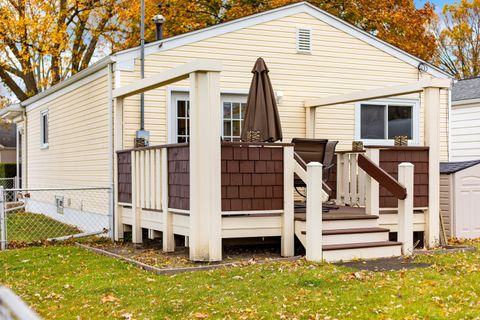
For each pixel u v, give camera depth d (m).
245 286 6.27
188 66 7.86
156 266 7.61
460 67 31.72
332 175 10.86
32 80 22.73
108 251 9.33
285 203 8.36
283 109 11.88
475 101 15.59
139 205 9.77
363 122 12.66
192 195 7.84
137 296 6.07
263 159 8.25
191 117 7.82
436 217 9.48
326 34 12.27
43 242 10.63
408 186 8.48
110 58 10.54
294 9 11.99
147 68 10.80
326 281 6.42
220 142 7.92
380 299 5.57
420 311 5.13
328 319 4.99
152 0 20.03
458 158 16.31
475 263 7.56
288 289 6.07
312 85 12.14
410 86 9.80
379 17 21.95
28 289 6.67
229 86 11.45
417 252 8.64
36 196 17.05
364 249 8.14
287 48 11.93
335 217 8.51
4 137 33.06
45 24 19.33
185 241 8.54
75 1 20.02
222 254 8.66
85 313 5.50
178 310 5.46
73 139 13.17
